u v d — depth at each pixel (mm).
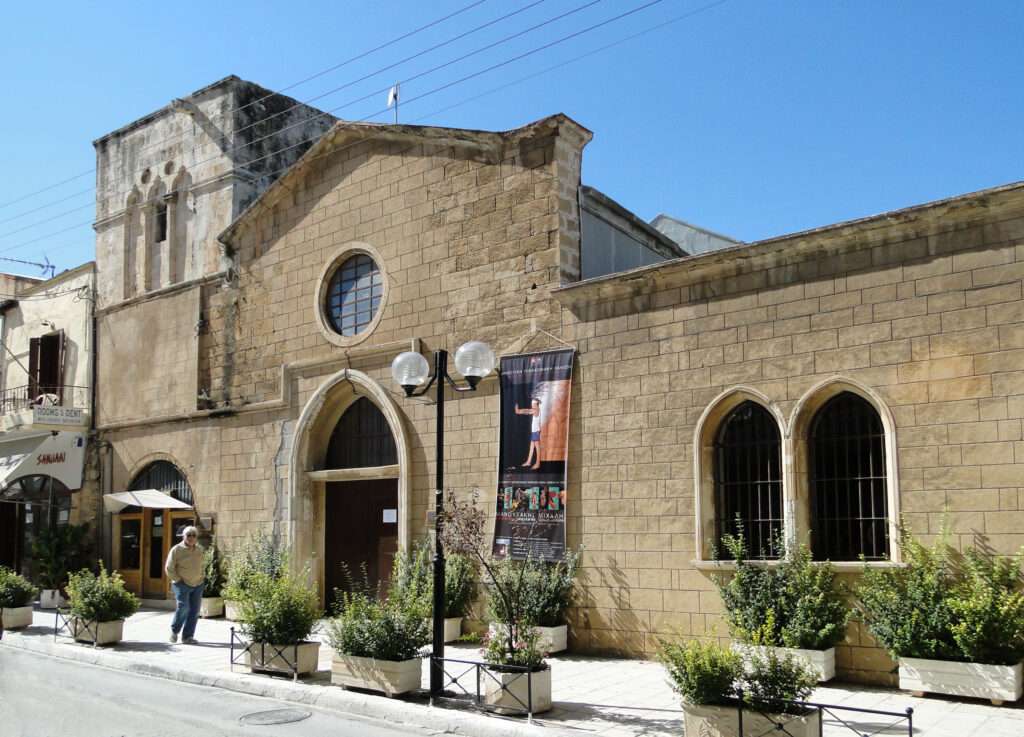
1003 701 9695
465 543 10500
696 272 13227
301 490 18391
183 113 22719
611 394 14031
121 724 9688
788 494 11992
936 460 10961
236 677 11945
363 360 17625
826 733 8727
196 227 21953
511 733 9078
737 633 10039
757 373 12570
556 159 15188
